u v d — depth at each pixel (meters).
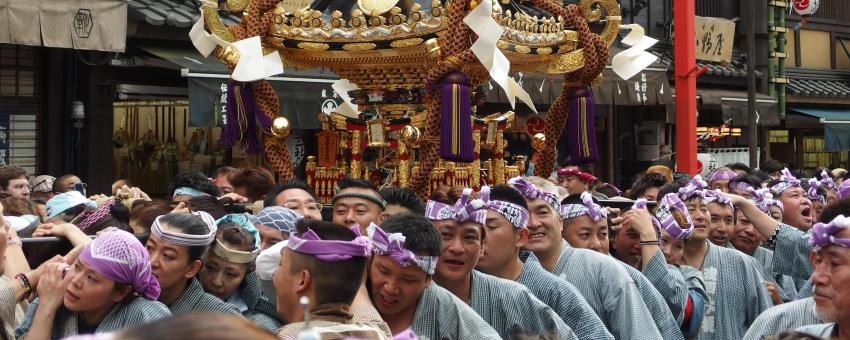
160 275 4.53
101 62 11.98
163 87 12.59
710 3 20.22
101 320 4.25
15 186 8.34
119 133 13.80
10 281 4.47
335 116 7.34
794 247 6.60
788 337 3.29
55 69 12.16
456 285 4.93
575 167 9.09
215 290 4.92
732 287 6.56
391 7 6.86
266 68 6.64
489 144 7.56
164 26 12.16
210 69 11.78
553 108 7.91
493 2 6.89
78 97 12.21
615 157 18.61
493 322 4.92
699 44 18.84
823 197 9.41
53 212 6.40
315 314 3.73
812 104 22.30
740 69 19.97
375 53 6.90
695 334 6.22
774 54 20.83
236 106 7.05
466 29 6.39
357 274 3.80
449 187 6.75
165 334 1.56
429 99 6.57
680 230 6.38
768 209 7.75
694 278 6.40
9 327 4.40
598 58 7.53
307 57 7.16
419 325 4.51
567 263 5.75
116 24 11.14
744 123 18.84
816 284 4.23
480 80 7.17
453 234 4.86
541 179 6.32
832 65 23.73
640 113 18.69
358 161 7.25
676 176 10.16
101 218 5.95
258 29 6.93
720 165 19.20
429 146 6.80
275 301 4.61
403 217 4.45
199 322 1.60
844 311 4.16
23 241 4.90
